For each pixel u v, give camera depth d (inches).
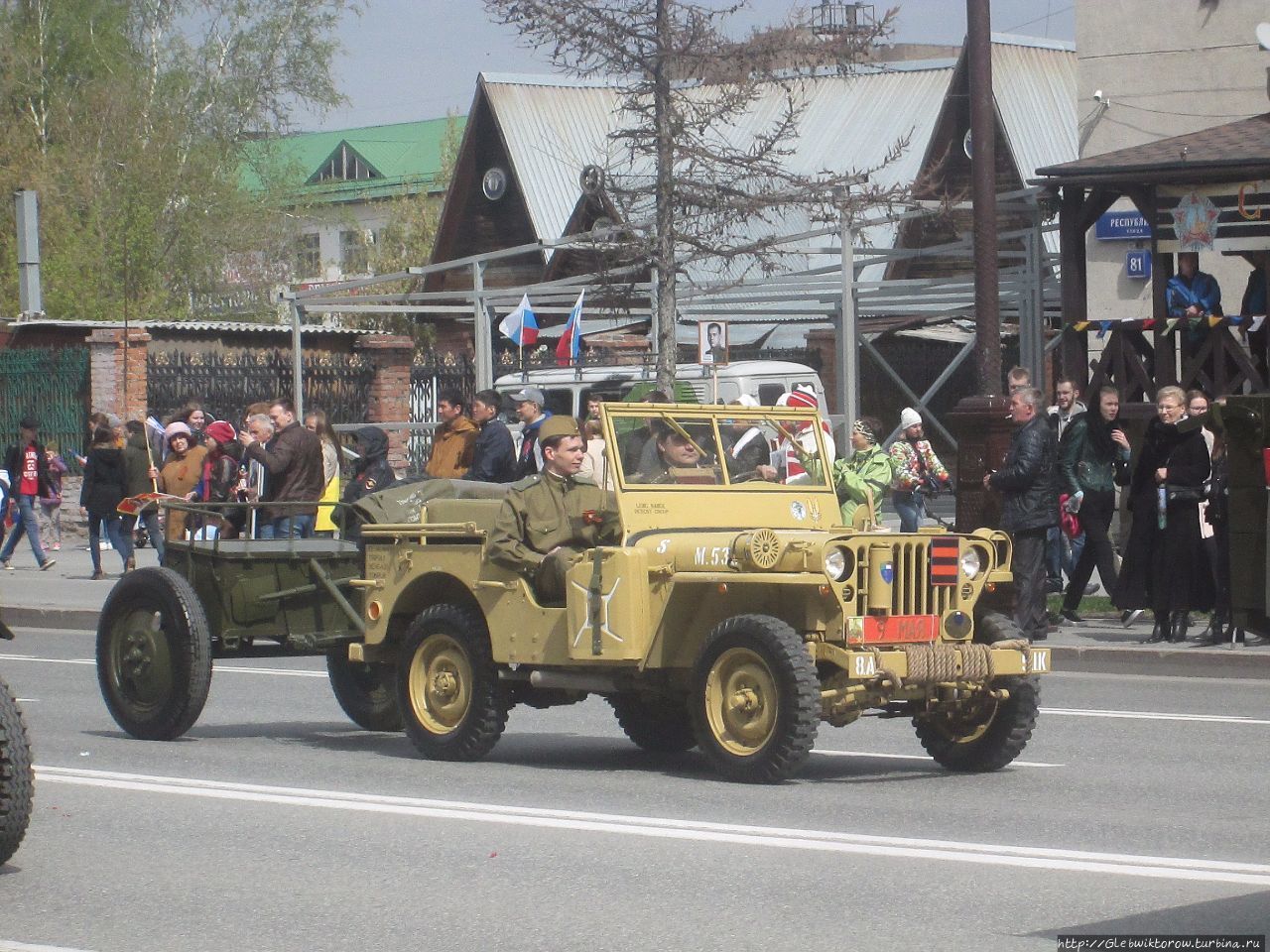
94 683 684.7
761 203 999.0
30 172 2006.6
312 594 550.3
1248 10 1051.3
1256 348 917.2
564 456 477.1
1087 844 364.8
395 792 433.7
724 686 437.4
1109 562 776.3
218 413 1408.7
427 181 3585.1
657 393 643.5
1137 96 1082.7
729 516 478.0
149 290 2043.6
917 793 427.2
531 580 473.7
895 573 433.7
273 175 2444.6
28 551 1275.8
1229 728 541.3
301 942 296.0
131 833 386.0
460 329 2123.5
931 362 1670.8
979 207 779.4
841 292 1178.0
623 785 440.5
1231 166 865.5
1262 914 305.4
